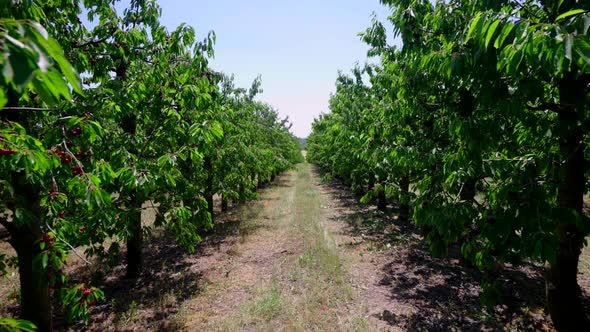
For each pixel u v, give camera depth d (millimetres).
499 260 2891
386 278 6219
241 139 11086
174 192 5441
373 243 8617
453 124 3205
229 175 10094
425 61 3170
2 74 657
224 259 7703
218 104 7250
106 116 4031
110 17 5004
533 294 5086
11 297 3645
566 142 3225
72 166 2895
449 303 5023
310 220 11742
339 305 5148
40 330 3527
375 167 7969
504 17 2016
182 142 5180
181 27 5004
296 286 5938
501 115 3258
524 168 2787
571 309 3693
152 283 6270
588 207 9703
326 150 18672
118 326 4664
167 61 5371
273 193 20297
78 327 4645
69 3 4051
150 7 5523
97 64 4531
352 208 14438
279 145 22953
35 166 2285
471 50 2602
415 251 7773
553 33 1710
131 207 4578
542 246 2264
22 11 2111
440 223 3150
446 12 3770
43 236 2686
